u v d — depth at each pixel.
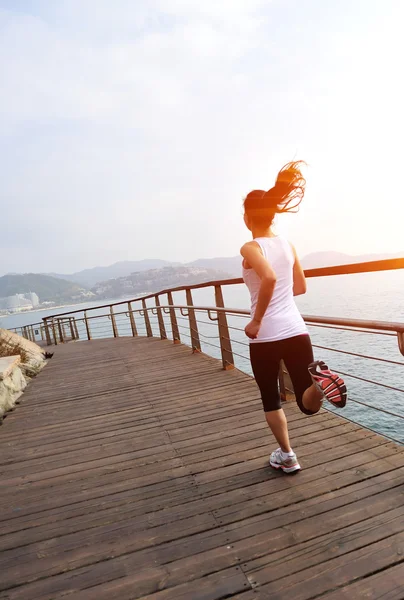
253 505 2.22
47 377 6.95
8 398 5.18
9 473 3.12
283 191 2.03
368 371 26.44
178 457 3.01
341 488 2.26
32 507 2.54
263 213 2.07
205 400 4.32
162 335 9.99
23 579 1.85
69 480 2.87
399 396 22.34
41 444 3.68
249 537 1.94
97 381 6.08
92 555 1.97
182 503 2.35
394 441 2.72
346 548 1.78
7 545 2.14
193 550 1.90
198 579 1.71
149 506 2.37
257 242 2.06
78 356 9.11
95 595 1.69
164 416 4.00
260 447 2.98
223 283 4.99
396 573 1.60
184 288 7.23
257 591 1.60
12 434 4.07
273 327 2.09
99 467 3.02
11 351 7.48
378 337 33.56
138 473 2.83
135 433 3.64
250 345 2.19
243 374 5.21
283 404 3.74
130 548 1.98
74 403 4.97
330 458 2.62
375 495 2.14
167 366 6.44
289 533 1.93
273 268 2.07
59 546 2.08
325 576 1.63
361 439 2.82
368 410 21.42
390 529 1.86
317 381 1.89
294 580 1.63
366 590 1.54
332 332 37.38
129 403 4.63
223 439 3.22
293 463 2.47
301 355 2.09
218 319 5.56
